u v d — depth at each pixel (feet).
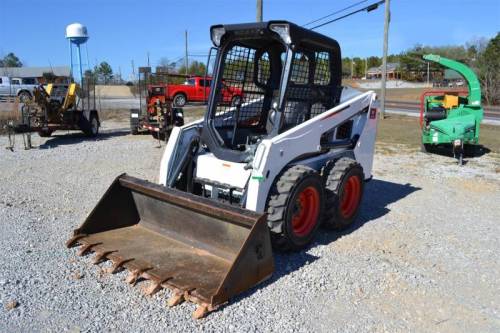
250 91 18.28
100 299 12.39
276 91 17.94
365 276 14.21
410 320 11.91
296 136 15.89
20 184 25.53
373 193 24.89
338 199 17.46
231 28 16.35
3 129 50.47
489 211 21.84
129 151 38.24
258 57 18.20
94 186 25.26
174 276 12.99
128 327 11.18
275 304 12.37
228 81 17.34
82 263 14.44
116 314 11.71
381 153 37.22
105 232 16.05
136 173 28.86
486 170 31.07
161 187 15.17
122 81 187.62
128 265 13.58
